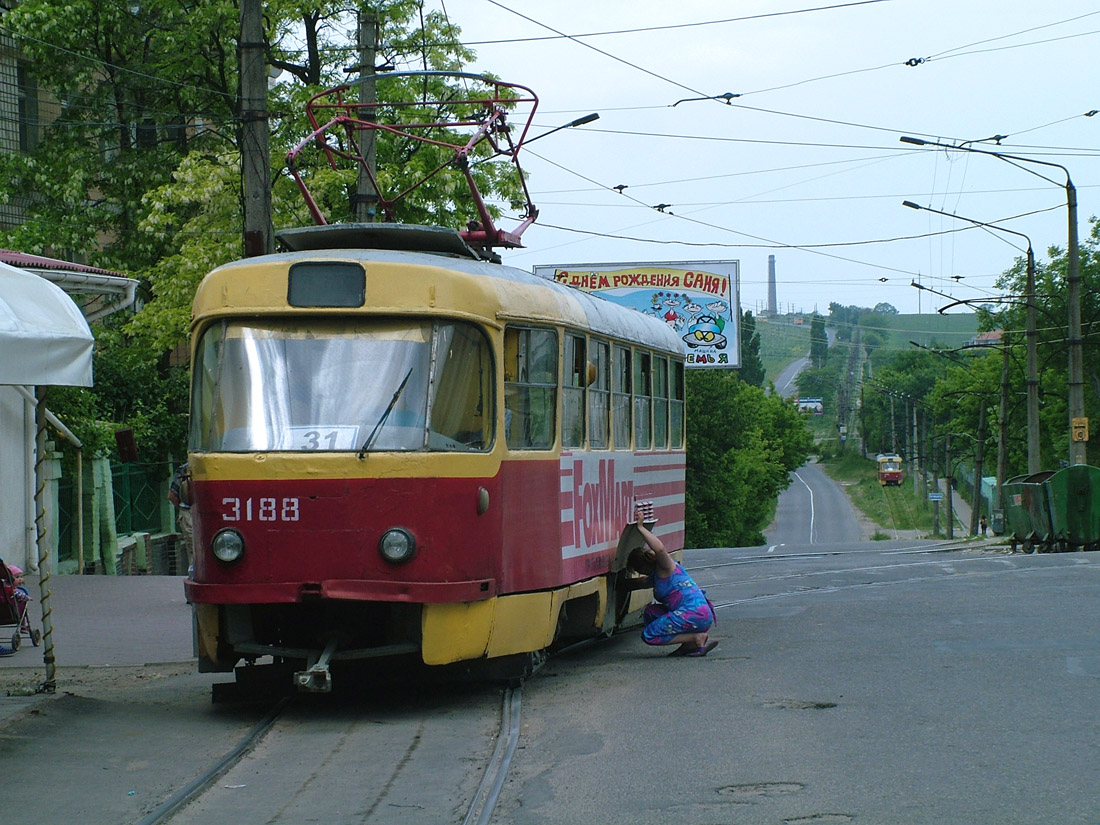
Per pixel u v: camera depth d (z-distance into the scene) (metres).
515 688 10.17
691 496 68.56
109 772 7.46
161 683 11.30
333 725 8.94
